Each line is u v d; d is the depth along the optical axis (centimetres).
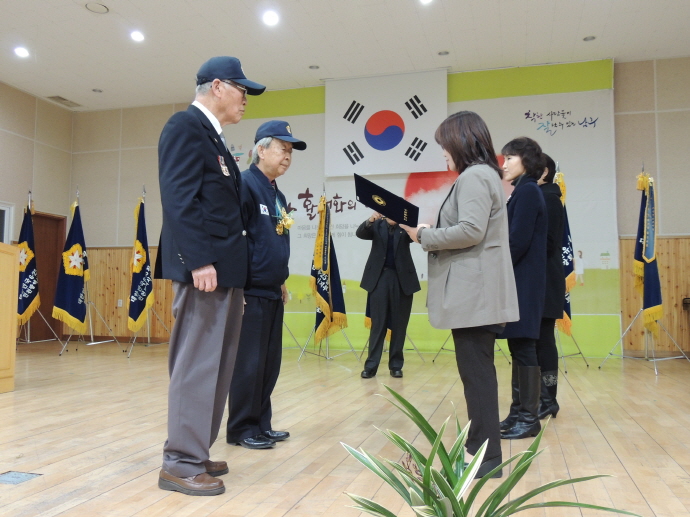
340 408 347
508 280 199
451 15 612
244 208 246
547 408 313
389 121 759
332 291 634
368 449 246
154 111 893
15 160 819
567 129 715
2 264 402
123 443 257
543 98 725
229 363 204
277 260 254
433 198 743
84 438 267
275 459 230
